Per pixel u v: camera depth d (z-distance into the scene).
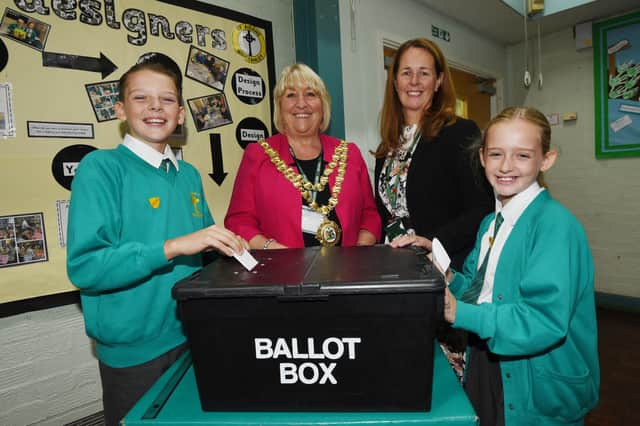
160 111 0.93
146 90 0.92
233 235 0.75
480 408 0.90
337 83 1.88
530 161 0.80
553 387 0.76
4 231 1.11
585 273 0.75
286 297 0.56
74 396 1.29
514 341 0.69
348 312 0.56
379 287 0.54
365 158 2.09
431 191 1.25
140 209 0.90
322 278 0.58
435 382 0.69
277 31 1.80
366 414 0.60
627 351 2.30
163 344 0.93
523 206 0.82
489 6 2.53
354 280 0.56
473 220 1.13
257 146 1.31
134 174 0.91
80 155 1.23
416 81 1.30
